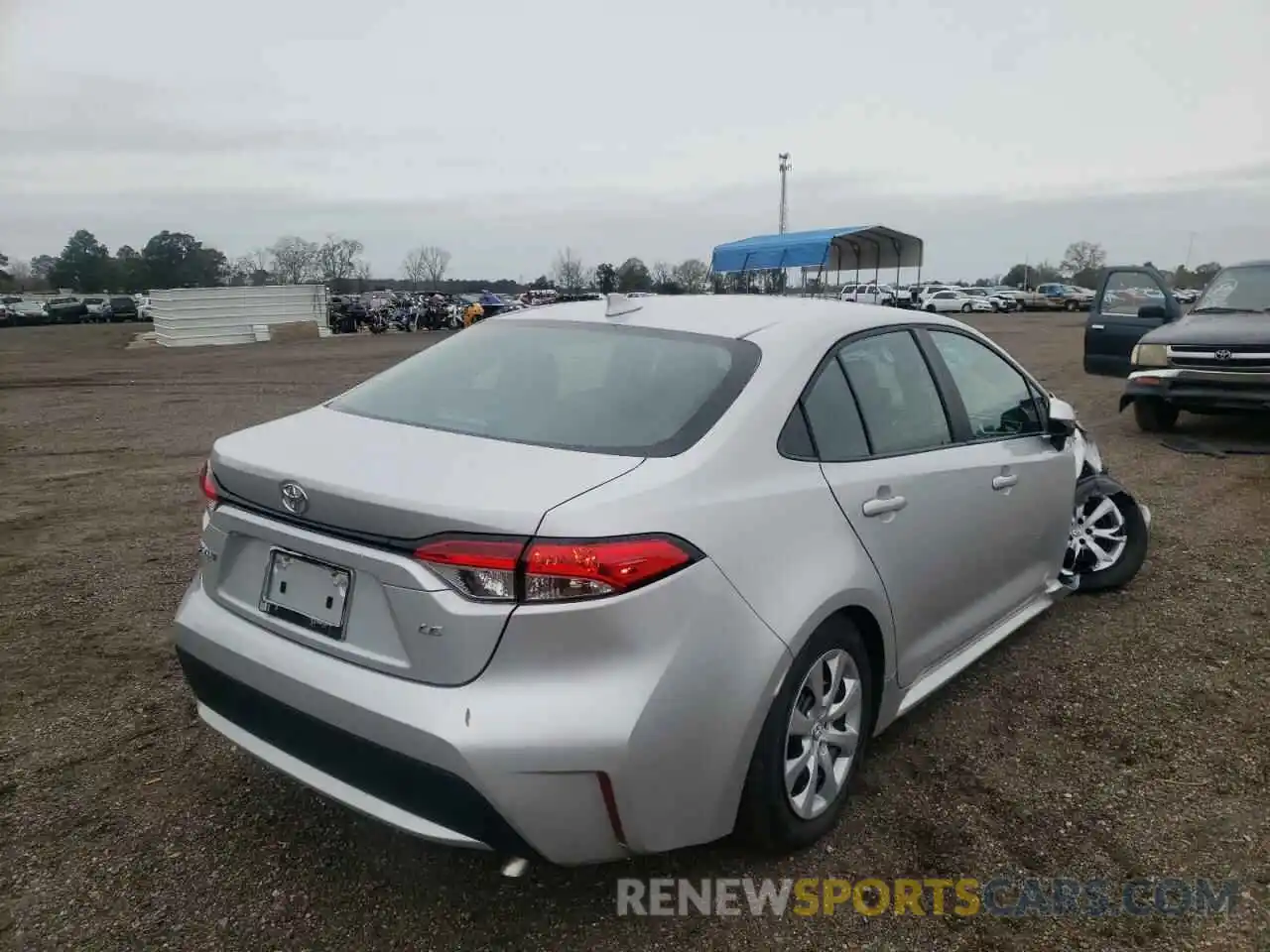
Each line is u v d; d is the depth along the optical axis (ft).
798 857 9.32
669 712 7.56
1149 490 24.03
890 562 10.03
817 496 9.14
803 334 10.15
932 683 11.36
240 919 8.43
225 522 8.91
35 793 10.36
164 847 9.45
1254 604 15.96
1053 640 14.58
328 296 142.41
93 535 20.84
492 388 9.91
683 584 7.64
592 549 7.23
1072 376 53.78
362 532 7.74
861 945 8.19
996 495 12.12
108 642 14.61
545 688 7.29
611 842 7.68
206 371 69.26
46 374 67.46
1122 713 12.25
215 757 11.18
